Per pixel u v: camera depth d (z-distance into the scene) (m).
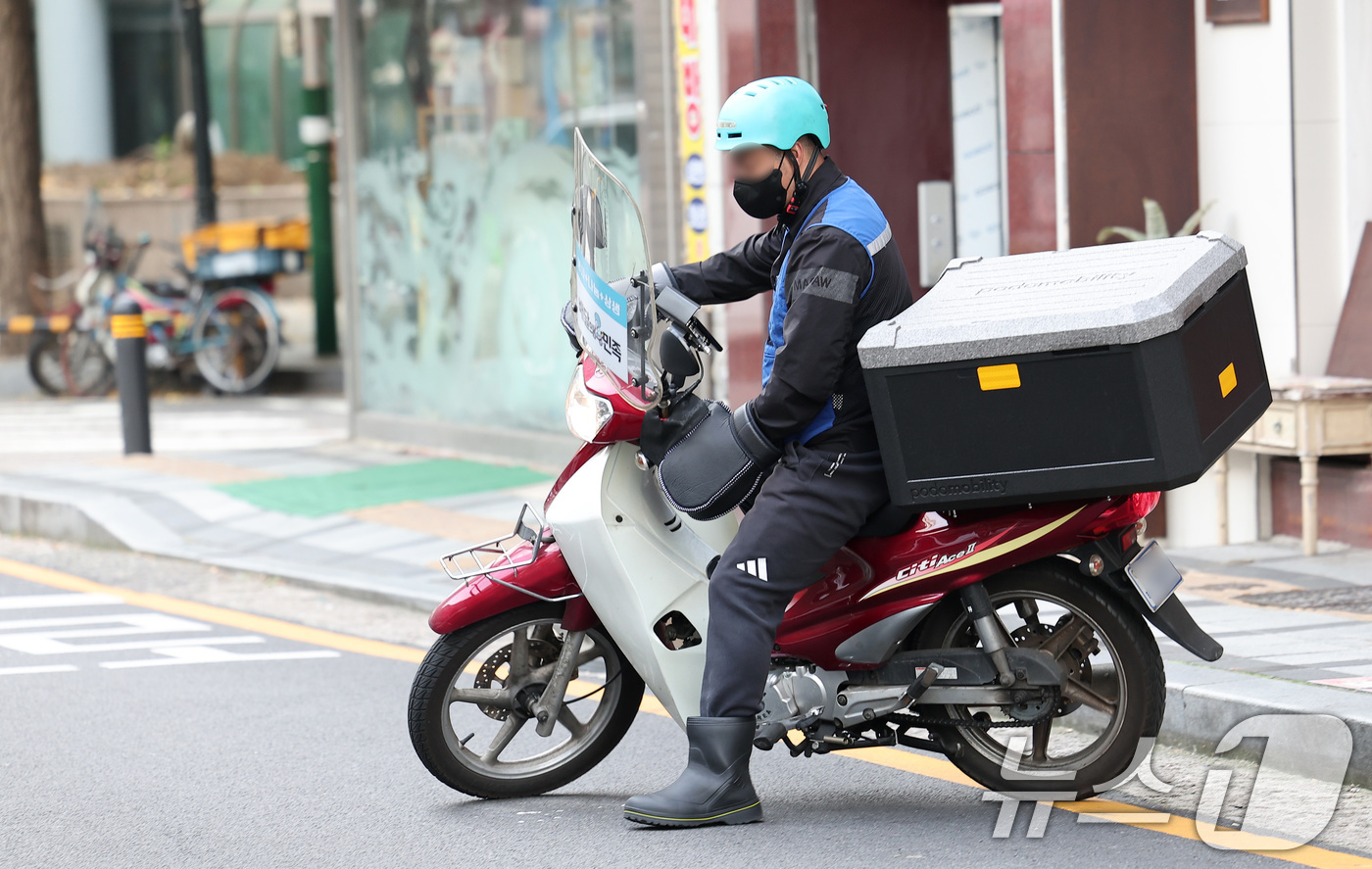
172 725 15.17
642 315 11.35
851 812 12.29
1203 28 20.59
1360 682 13.55
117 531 24.75
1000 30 23.45
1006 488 11.07
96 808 12.77
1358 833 11.51
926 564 11.61
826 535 11.47
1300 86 20.03
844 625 11.79
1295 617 16.38
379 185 31.48
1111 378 10.71
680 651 12.02
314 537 23.75
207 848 11.80
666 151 25.16
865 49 23.22
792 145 11.39
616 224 11.36
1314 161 20.17
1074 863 11.02
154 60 80.56
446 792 13.10
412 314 31.05
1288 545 20.25
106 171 69.62
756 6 22.94
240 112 77.25
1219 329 11.07
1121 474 10.80
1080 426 10.86
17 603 20.97
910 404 11.15
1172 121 20.61
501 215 28.73
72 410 39.84
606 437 11.60
